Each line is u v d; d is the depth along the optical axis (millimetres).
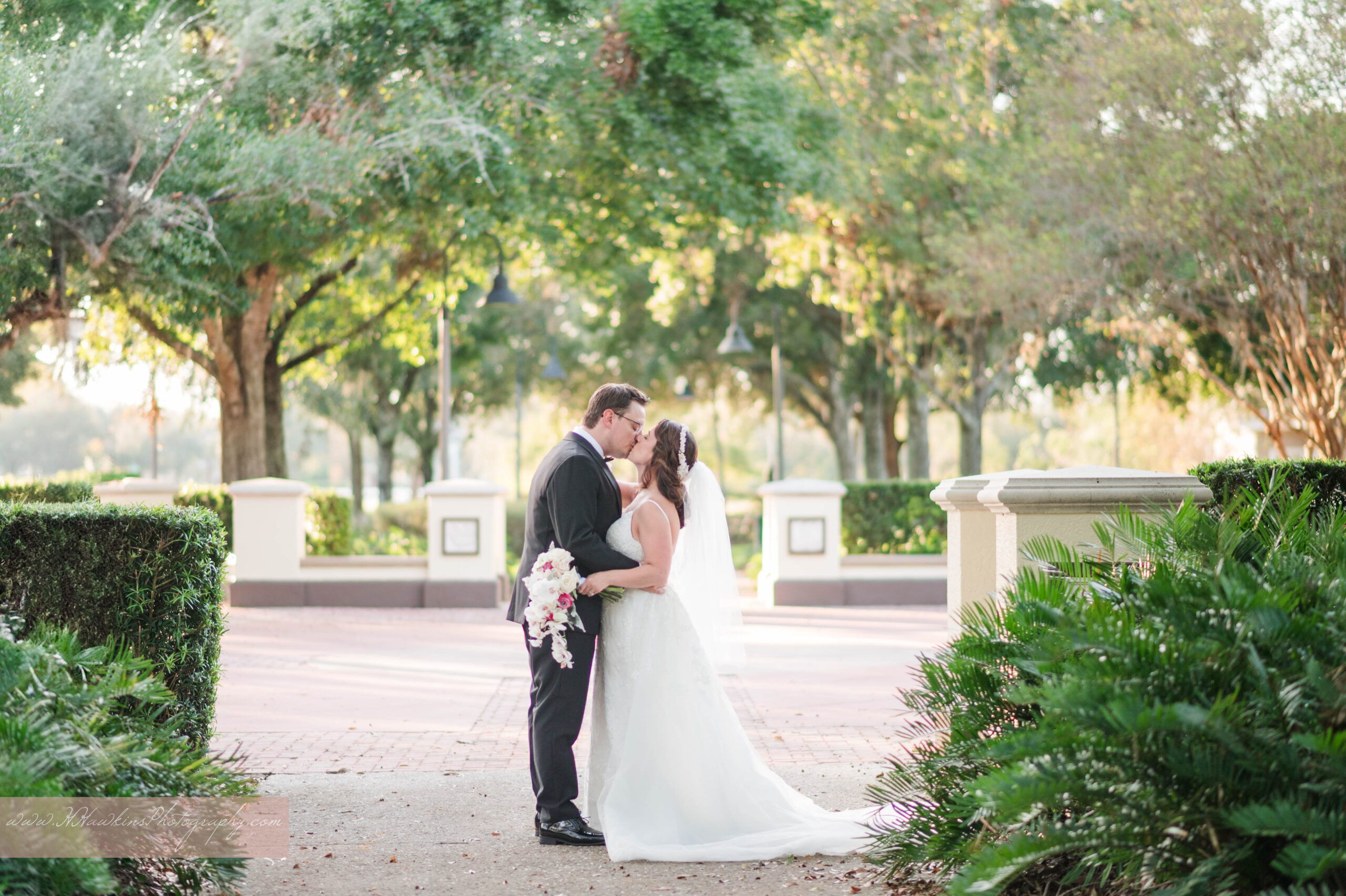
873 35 21484
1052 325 21469
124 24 14320
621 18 15992
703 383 40875
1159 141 15008
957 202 21531
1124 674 3434
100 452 108812
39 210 12938
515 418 65000
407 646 12547
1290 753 3174
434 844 5027
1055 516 5156
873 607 16719
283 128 14953
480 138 15711
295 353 26781
